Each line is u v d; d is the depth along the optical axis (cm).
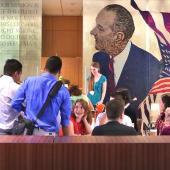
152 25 898
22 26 913
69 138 146
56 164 133
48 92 329
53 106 328
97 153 133
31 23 915
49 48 1255
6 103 372
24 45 912
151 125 761
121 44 896
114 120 320
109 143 133
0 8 913
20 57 909
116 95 553
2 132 372
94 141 137
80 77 1198
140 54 895
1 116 373
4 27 913
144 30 898
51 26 1255
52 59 339
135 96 889
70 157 133
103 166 133
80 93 588
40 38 912
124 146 133
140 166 133
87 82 895
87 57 899
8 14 914
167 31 896
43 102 328
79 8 1130
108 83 891
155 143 133
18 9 915
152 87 890
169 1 899
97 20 899
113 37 898
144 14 898
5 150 133
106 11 900
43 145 133
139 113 883
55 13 1209
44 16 1248
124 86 891
